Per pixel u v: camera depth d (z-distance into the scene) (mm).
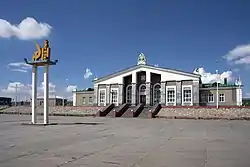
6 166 8406
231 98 62031
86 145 13117
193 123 34281
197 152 11242
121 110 56844
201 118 47062
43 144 13375
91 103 77875
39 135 17734
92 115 57344
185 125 30141
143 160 9477
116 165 8648
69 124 29812
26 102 94812
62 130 21859
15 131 20703
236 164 8953
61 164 8719
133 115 53938
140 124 31531
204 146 13047
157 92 66562
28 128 23734
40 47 28156
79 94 80312
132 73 67750
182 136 17828
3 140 14930
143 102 67250
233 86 62062
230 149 12094
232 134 19328
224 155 10555
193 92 61812
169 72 64312
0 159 9500
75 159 9570
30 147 12336
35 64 28609
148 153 10922
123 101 68438
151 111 52125
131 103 67312
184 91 62844
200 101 63562
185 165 8734
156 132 20828
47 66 28531
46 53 27875
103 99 70625
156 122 36500
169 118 49469
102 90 70938
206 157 10125
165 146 12977
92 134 18734
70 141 14656
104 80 70688
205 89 63688
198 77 61594
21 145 12969
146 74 66312
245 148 12430
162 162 9164
